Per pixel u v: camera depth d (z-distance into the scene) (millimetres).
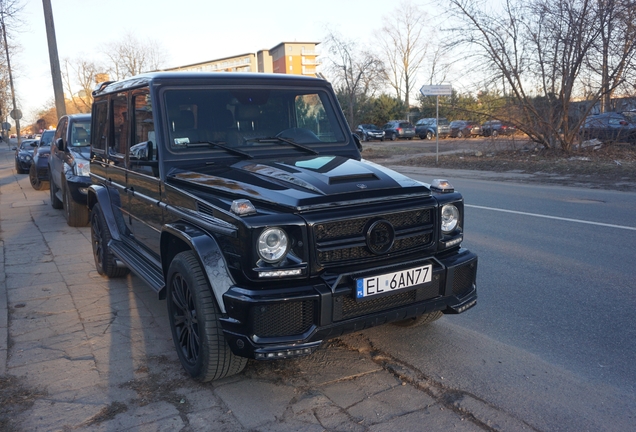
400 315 3443
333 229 3230
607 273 5848
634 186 12250
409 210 3447
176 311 3906
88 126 10516
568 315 4754
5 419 3254
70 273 6555
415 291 3506
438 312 4262
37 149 15727
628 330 4406
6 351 4250
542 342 4227
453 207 3701
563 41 17484
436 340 4301
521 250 6906
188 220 3691
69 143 10242
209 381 3635
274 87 4738
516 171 16406
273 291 3111
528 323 4609
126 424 3189
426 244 3582
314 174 3625
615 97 18062
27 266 6926
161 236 3961
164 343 4375
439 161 20766
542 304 5035
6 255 7551
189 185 3871
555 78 18312
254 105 4609
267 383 3660
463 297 3732
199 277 3451
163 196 4172
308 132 4793
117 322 4859
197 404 3402
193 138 4320
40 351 4246
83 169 9312
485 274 5992
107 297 5578
